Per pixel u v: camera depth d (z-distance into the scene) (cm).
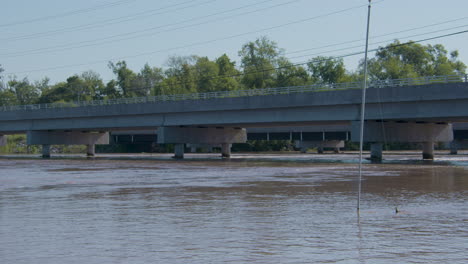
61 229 1930
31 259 1478
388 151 13012
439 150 13888
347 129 9738
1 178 4541
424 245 1627
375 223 2022
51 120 9381
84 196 3033
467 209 2406
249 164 6775
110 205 2609
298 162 7225
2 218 2197
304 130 10144
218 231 1872
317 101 6325
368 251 1552
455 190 3262
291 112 6681
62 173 5212
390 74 14000
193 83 15125
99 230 1905
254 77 14975
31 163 7562
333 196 2956
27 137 9688
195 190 3347
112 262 1441
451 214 2252
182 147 9094
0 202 2759
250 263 1423
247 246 1625
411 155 9688
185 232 1858
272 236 1777
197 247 1616
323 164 6581
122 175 4847
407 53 14738
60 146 13862
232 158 9012
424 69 14825
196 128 8356
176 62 15950
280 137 10956
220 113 7375
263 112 6938
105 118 8675
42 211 2405
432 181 3909
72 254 1534
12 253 1549
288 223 2033
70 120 9125
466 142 10469
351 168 5634
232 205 2578
